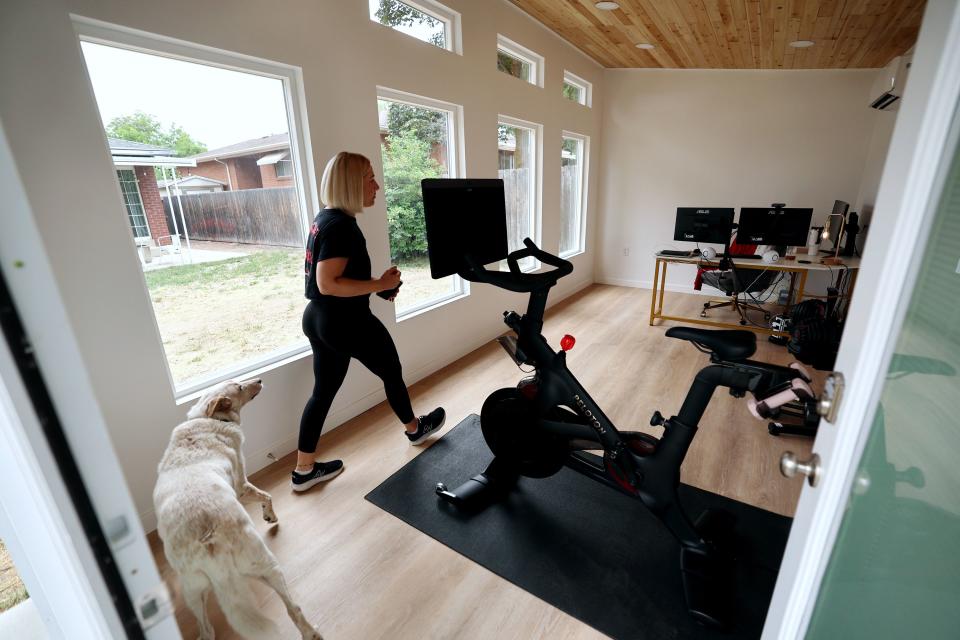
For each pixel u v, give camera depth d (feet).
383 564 5.20
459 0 9.70
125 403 5.35
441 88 9.53
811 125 15.51
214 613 4.65
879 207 1.90
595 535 5.57
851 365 2.02
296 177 7.27
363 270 6.11
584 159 17.79
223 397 5.08
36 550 1.38
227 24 5.81
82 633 1.51
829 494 2.13
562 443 5.79
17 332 1.15
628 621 4.48
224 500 3.99
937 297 1.87
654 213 18.33
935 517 2.12
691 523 4.89
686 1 9.92
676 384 9.82
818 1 9.57
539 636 4.35
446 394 9.45
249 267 6.86
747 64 15.14
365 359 6.50
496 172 11.62
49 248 4.64
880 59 13.43
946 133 1.67
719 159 16.89
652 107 17.42
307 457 6.39
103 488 1.37
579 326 14.01
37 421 1.22
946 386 2.00
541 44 13.00
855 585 2.31
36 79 4.40
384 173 9.09
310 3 6.79
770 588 4.79
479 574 5.05
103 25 4.86
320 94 7.11
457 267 4.91
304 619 4.14
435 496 6.32
